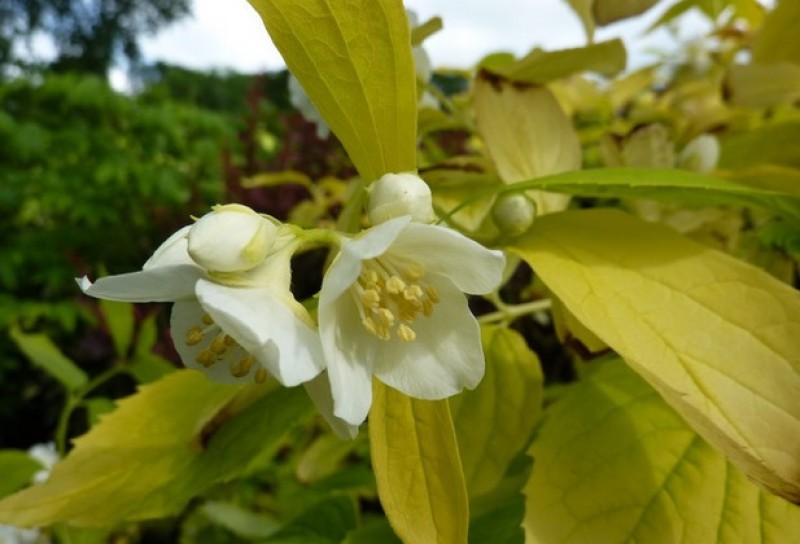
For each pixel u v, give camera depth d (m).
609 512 0.09
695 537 0.09
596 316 0.09
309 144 0.33
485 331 0.13
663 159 0.16
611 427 0.10
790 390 0.08
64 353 0.57
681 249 0.10
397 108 0.09
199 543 0.31
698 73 0.28
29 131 0.78
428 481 0.09
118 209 0.77
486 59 0.20
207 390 0.13
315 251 0.27
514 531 0.11
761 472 0.07
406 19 0.09
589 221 0.11
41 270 0.72
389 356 0.08
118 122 0.85
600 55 0.14
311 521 0.15
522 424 0.12
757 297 0.09
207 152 0.80
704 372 0.09
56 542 0.24
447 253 0.08
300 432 0.22
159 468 0.12
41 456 0.34
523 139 0.13
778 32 0.17
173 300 0.08
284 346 0.07
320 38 0.09
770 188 0.13
